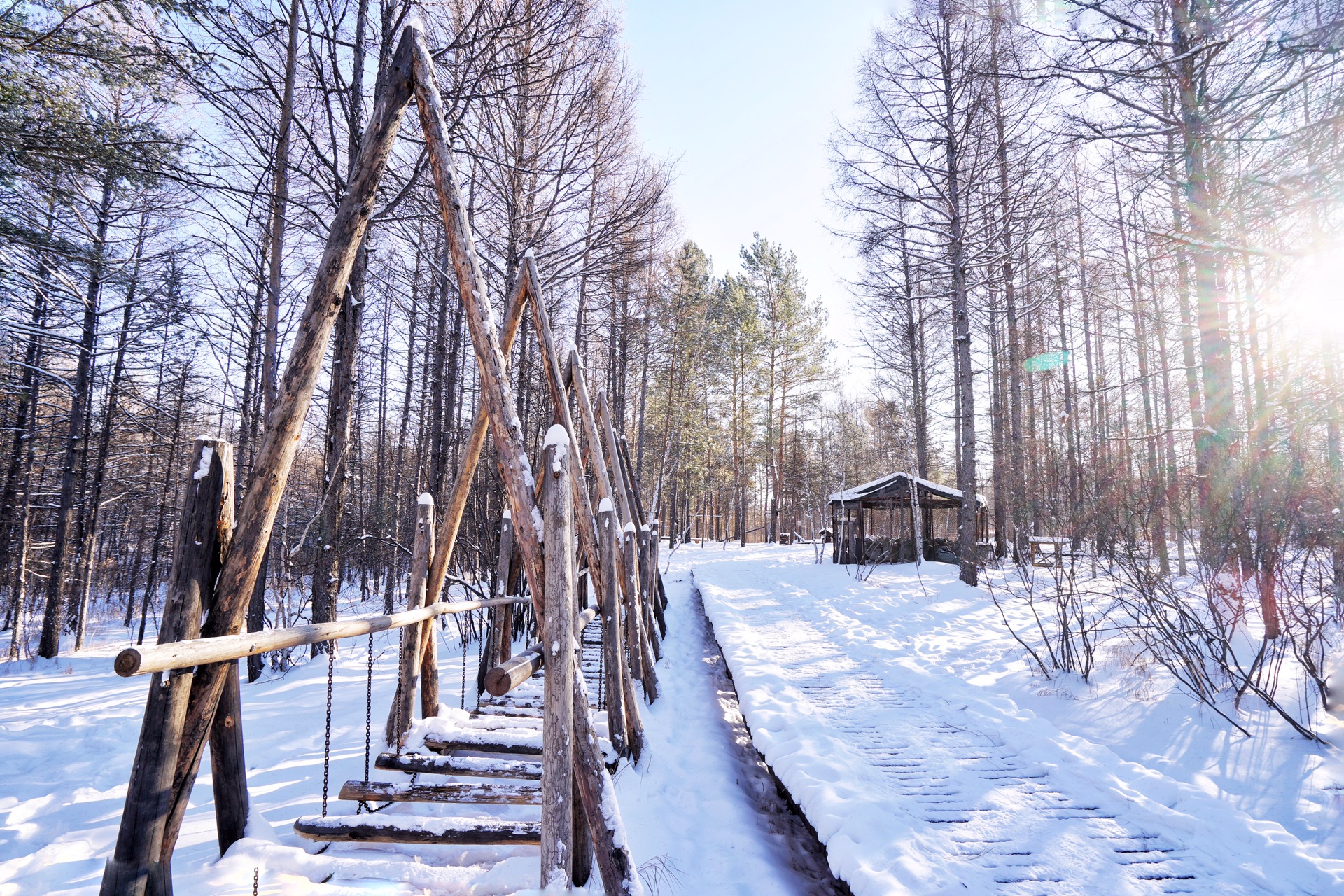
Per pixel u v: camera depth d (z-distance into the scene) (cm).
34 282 938
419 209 795
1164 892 260
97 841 289
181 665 170
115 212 1154
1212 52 548
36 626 1596
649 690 584
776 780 416
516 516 266
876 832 300
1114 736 479
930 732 459
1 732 530
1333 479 484
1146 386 1240
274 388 806
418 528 405
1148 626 566
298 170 735
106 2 616
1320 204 489
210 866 237
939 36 1270
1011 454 1467
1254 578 507
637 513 812
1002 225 1274
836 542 1931
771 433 3438
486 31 748
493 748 361
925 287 1661
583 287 1534
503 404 271
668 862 301
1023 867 277
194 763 207
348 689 607
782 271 3472
